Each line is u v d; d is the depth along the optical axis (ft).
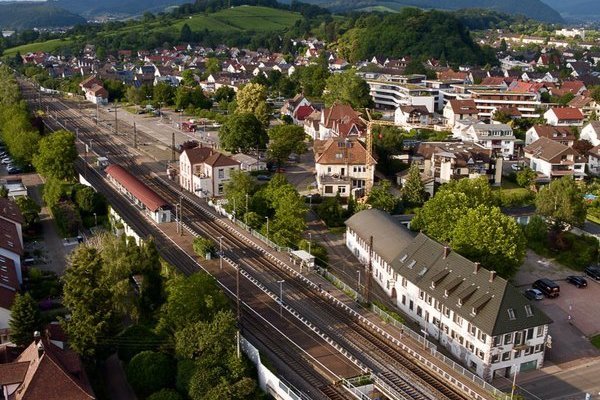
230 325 253.03
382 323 300.81
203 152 502.79
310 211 468.75
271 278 345.51
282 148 556.92
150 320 300.61
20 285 325.42
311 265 357.61
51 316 303.27
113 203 467.93
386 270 342.03
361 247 380.58
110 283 294.66
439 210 362.94
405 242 342.03
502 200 475.31
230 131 586.45
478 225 325.21
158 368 248.93
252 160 562.66
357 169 508.12
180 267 351.87
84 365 258.16
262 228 403.95
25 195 480.23
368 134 535.60
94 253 274.77
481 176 473.67
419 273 309.63
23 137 560.20
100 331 258.78
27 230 424.05
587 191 521.24
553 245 405.39
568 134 620.49
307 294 328.90
